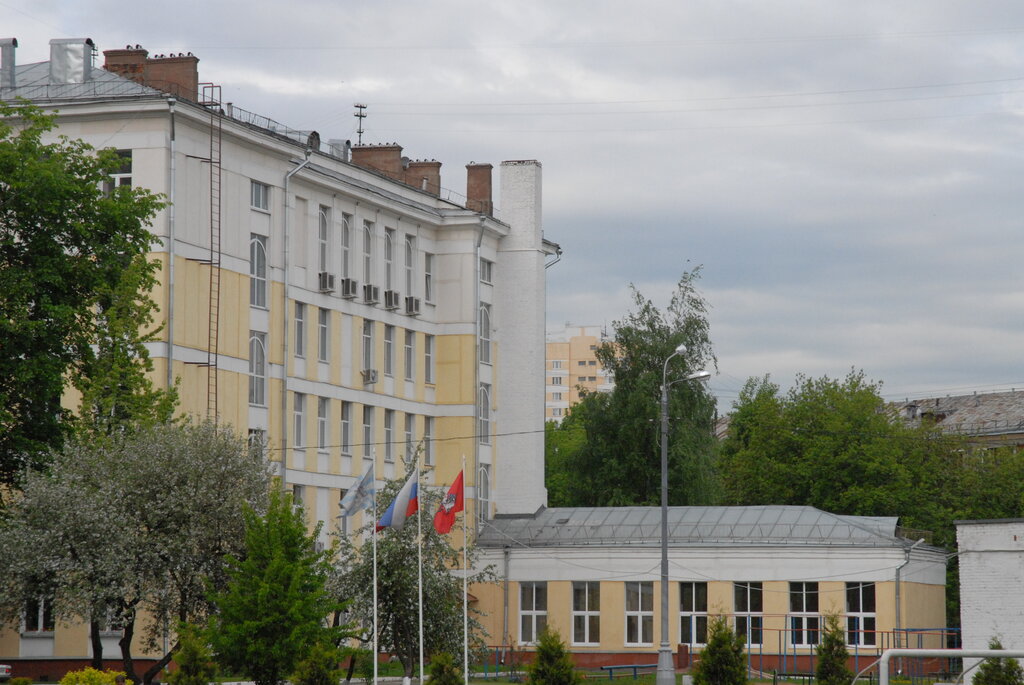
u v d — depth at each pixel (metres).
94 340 55.09
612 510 85.00
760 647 72.06
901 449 99.94
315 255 76.88
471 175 93.00
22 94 68.06
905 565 75.00
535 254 91.62
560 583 80.81
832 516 79.69
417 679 64.88
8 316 53.62
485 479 89.19
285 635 44.75
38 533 48.03
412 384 85.56
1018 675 47.72
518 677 69.12
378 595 56.94
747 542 78.00
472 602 66.19
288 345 73.69
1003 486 98.00
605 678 67.56
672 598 78.69
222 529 49.78
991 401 149.88
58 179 53.97
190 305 65.81
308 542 46.97
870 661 74.00
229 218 68.88
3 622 50.72
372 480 49.97
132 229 56.88
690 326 98.19
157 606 49.22
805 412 103.25
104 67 69.81
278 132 75.69
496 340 91.12
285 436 72.88
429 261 88.06
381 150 88.62
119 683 45.03
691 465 94.62
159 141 64.62
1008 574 63.62
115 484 49.06
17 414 55.31
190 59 68.69
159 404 53.28
